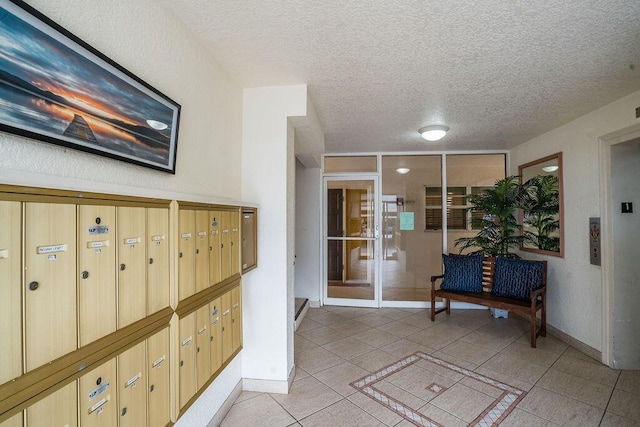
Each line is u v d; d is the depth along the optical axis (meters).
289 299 2.45
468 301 3.73
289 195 2.46
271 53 1.86
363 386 2.40
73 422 0.86
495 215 4.27
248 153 2.36
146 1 1.33
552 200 3.48
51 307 0.80
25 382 0.74
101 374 0.95
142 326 1.13
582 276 3.04
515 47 1.78
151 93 1.30
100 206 0.95
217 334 1.70
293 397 2.25
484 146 4.28
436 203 4.67
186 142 1.63
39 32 0.83
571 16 1.50
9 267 0.71
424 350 3.08
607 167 2.72
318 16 1.50
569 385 2.41
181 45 1.57
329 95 2.49
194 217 1.46
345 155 4.78
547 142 3.56
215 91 1.95
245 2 1.41
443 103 2.66
